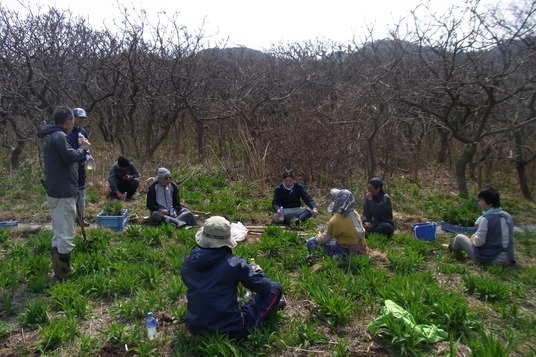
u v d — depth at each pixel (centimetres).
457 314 408
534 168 1148
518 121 1086
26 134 1184
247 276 381
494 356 338
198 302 375
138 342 383
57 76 1278
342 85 1289
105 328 415
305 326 405
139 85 1313
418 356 367
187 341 384
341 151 1080
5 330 404
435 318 420
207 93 1513
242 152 1202
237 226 724
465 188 1065
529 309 468
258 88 1480
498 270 572
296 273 560
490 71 1057
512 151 1120
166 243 664
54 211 503
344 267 568
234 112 1303
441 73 1169
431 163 1410
